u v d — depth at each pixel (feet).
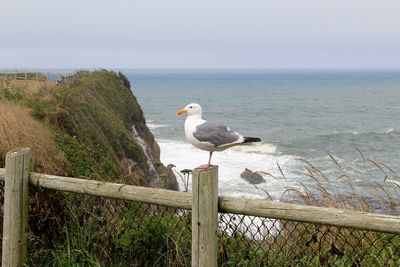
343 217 13.38
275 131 203.31
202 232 14.40
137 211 18.92
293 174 98.53
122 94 119.34
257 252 17.10
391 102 365.81
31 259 18.15
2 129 26.40
